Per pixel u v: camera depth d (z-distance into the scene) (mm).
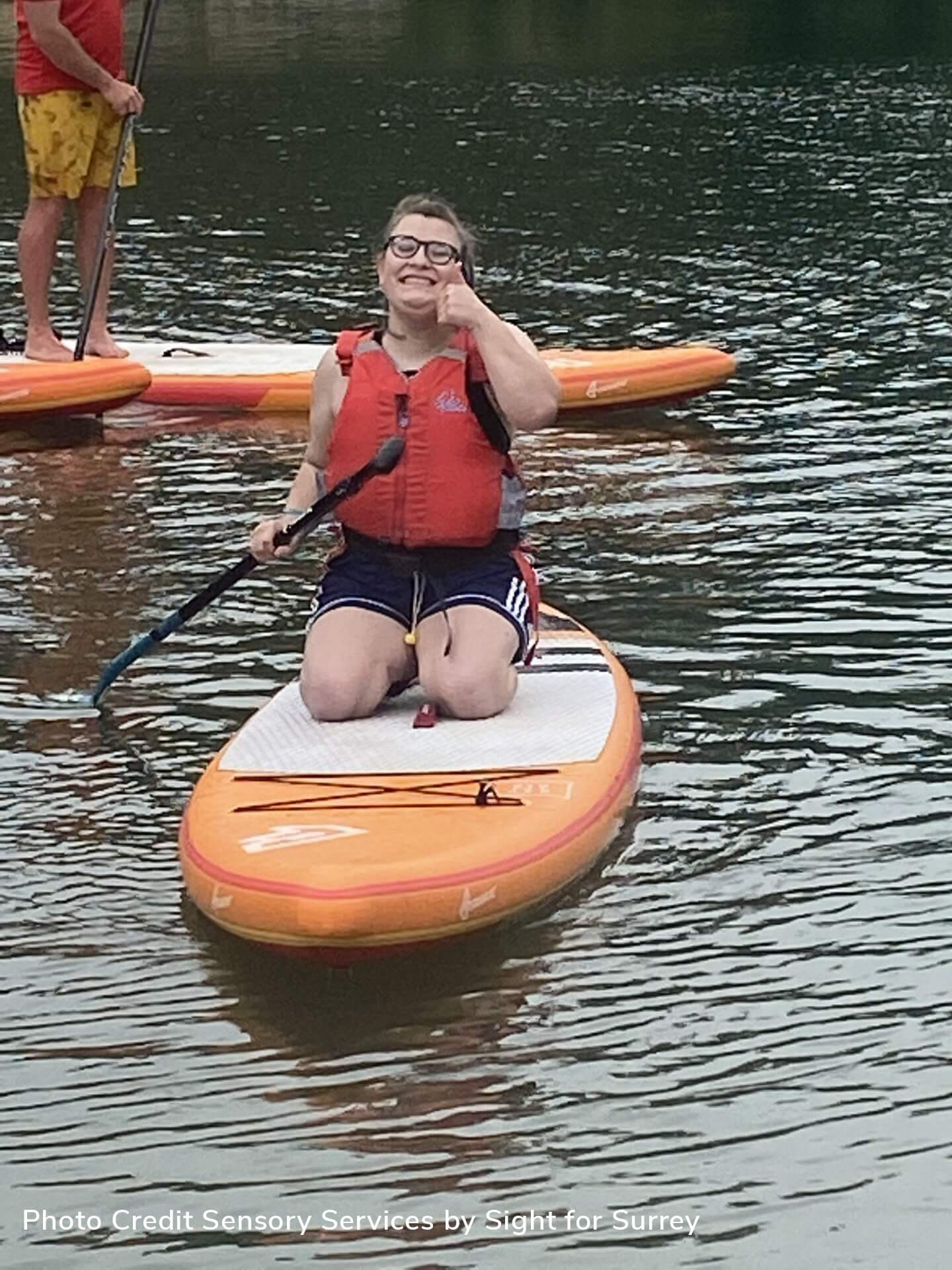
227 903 4395
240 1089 4008
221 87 21547
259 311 11188
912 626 6387
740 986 4332
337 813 4684
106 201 9109
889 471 8188
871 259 12711
